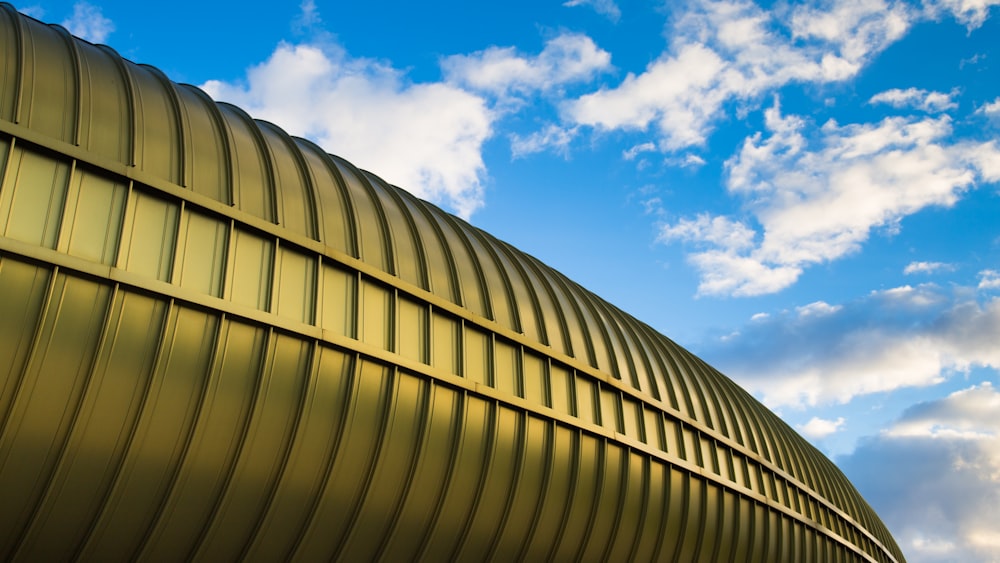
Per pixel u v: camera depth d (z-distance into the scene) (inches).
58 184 608.7
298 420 682.8
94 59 741.3
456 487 805.2
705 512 1200.2
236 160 754.8
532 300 1042.7
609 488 1009.5
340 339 723.4
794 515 1481.3
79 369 573.9
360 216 848.9
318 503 694.5
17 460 550.0
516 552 876.0
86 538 581.9
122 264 613.0
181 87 837.2
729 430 1373.0
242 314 660.7
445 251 947.3
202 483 631.2
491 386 873.5
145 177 651.5
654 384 1208.8
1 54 645.9
